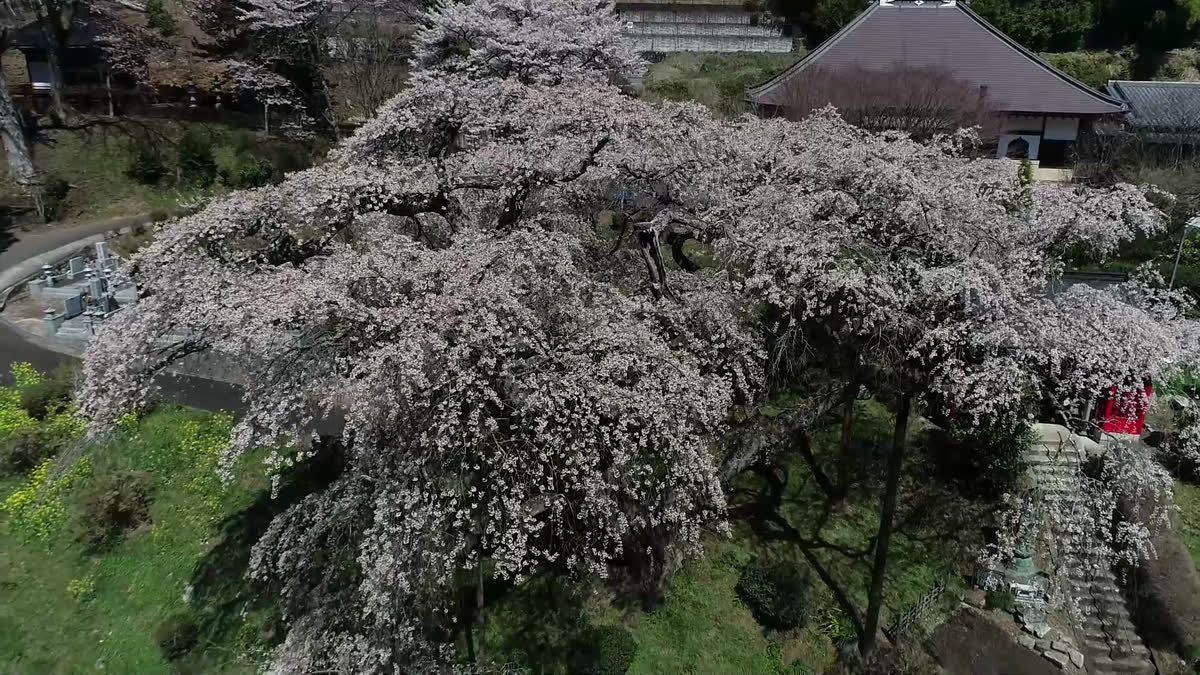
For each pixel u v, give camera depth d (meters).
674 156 11.12
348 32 26.33
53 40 25.78
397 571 7.79
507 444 7.84
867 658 10.02
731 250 10.86
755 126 13.62
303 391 8.37
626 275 12.09
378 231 9.96
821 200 10.27
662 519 8.84
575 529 8.89
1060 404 9.22
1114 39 34.75
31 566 11.11
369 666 8.27
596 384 7.83
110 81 27.91
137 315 8.88
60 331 16.66
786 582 10.64
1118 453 9.48
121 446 12.84
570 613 10.54
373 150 11.77
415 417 7.75
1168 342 8.84
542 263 8.67
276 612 10.36
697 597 10.93
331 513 8.85
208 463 12.58
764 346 10.77
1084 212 10.57
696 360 9.33
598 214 13.03
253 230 9.43
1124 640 10.57
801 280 9.64
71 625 10.52
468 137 12.36
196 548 11.44
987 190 11.58
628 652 9.91
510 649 9.98
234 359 9.43
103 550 11.42
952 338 8.95
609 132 10.84
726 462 10.52
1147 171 21.06
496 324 7.51
